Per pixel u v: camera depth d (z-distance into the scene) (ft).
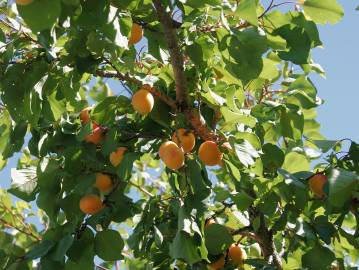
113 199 6.13
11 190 6.16
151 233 6.41
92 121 6.17
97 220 5.93
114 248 5.76
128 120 6.32
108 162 6.19
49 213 6.07
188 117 5.98
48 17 4.84
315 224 5.92
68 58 5.77
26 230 6.91
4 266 5.85
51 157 6.36
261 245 6.34
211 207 6.75
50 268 5.65
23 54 6.00
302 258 5.92
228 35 5.59
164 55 6.15
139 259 6.66
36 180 6.28
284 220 5.80
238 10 5.35
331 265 6.12
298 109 6.22
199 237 5.70
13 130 6.22
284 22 5.80
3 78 5.87
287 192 5.78
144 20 5.92
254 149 5.76
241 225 6.78
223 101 5.82
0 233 6.19
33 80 5.79
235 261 6.19
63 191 6.09
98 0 5.31
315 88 6.28
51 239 5.82
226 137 5.85
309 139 6.68
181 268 6.59
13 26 6.03
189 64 6.56
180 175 5.96
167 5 5.67
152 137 6.22
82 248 5.74
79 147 6.08
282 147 6.98
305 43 5.70
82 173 6.14
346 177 5.41
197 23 5.63
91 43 5.60
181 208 5.69
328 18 5.84
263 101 6.55
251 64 5.52
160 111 6.10
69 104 6.29
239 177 5.85
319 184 5.82
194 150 6.07
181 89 5.95
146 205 6.37
